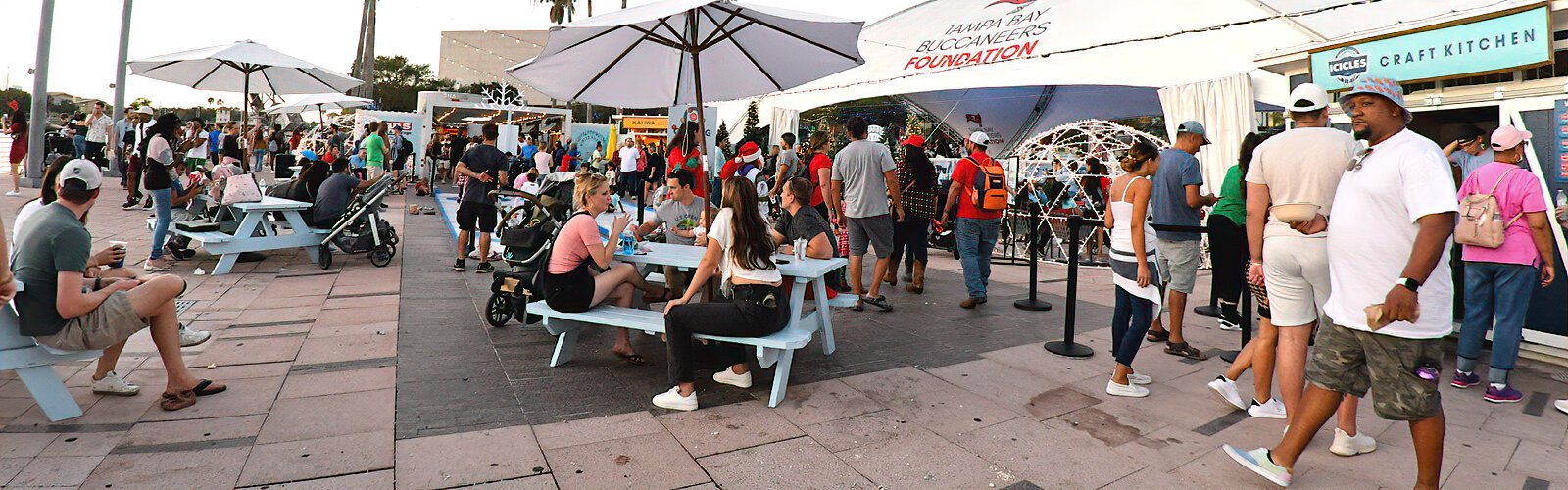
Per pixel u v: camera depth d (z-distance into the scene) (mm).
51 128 20297
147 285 3615
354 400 3887
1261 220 3562
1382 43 5602
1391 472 3258
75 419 3543
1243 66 10547
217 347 4816
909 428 3713
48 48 14836
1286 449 3098
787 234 5492
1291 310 3475
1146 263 4152
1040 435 3660
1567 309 4926
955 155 17406
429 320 5629
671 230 6398
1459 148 5152
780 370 4012
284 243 7617
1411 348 2742
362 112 22859
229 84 11203
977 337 5645
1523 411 4078
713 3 4102
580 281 4402
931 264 9648
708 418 3783
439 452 3277
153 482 2914
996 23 15898
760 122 18297
